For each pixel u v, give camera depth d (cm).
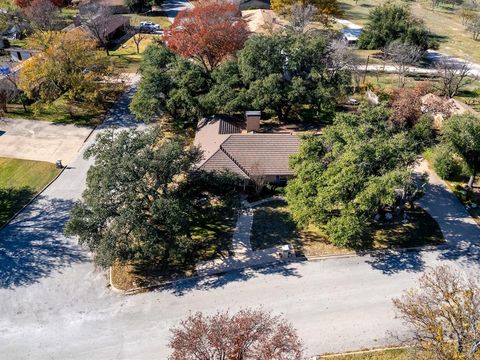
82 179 4481
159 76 5144
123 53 7844
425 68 7112
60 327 2998
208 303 3147
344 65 5844
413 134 4575
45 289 3284
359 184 3338
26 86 5419
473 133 3944
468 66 7175
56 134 5244
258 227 3819
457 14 10831
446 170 4281
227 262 3484
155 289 3275
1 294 3244
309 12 7662
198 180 3806
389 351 2788
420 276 3341
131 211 3222
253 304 3134
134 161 3309
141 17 9819
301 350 2580
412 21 7662
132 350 2830
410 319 2695
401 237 3709
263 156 4288
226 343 2275
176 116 5375
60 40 5544
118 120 5581
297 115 5566
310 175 3547
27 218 3981
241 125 5097
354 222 3244
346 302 3148
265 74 5072
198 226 3838
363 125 3778
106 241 3133
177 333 2461
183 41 6038
